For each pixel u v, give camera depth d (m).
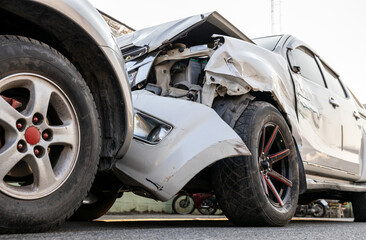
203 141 2.20
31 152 1.43
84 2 1.70
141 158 2.08
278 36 3.82
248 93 2.67
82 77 1.71
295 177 2.87
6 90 1.50
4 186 1.35
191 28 2.67
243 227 2.46
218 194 2.46
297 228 2.56
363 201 4.64
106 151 1.83
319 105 3.65
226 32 2.89
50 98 1.55
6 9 1.45
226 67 2.51
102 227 2.31
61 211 1.53
